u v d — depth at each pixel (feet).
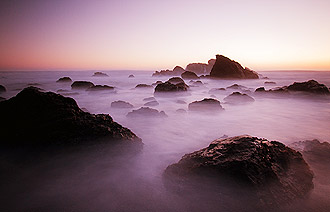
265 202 13.16
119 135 23.16
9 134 21.84
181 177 16.49
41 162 19.77
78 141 21.56
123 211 13.64
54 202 14.58
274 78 203.92
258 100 67.72
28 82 135.23
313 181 17.19
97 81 172.45
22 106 23.81
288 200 13.78
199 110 49.90
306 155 21.56
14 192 15.58
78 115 24.38
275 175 14.74
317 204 14.21
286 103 62.59
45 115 23.20
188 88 98.48
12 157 20.30
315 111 51.88
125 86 126.82
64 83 131.54
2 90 81.25
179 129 35.68
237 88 93.91
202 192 14.88
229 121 41.83
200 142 29.07
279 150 17.37
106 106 57.47
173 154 24.03
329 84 119.24
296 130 35.96
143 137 30.99
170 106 58.29
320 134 33.68
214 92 89.10
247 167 14.46
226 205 13.67
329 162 19.77
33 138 21.63
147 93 90.38
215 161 15.98
